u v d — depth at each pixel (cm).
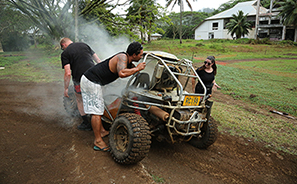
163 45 3841
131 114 321
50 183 272
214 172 341
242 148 430
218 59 2283
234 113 637
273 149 432
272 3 5272
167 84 364
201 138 408
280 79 1219
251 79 1223
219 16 6109
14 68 1594
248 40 4844
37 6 1750
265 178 339
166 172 322
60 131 436
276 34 5450
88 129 443
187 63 372
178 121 309
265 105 752
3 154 337
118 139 332
